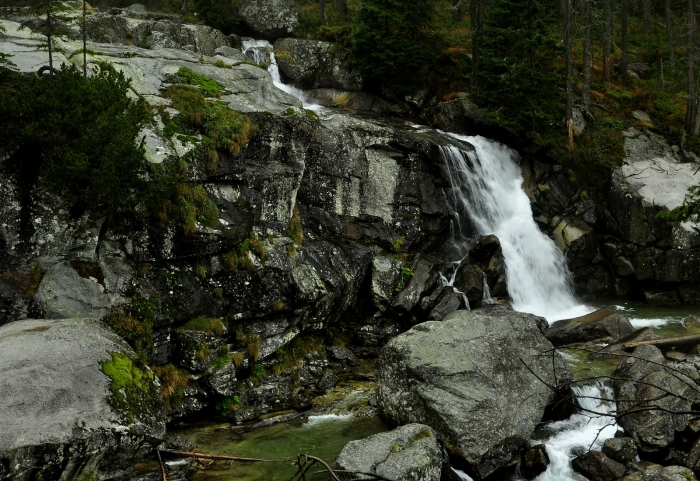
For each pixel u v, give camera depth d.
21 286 11.12
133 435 8.78
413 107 24.72
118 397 9.09
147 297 12.20
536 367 12.22
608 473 10.30
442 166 19.86
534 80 22.27
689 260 21.09
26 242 11.36
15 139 11.03
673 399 11.24
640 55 33.12
